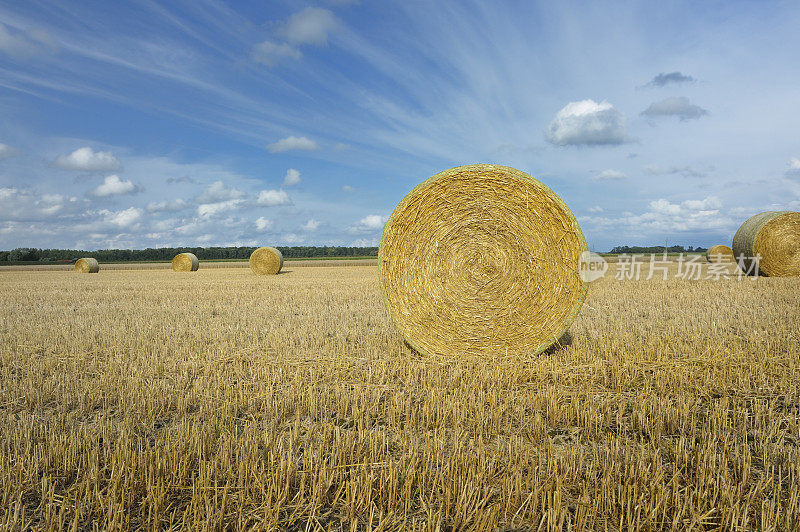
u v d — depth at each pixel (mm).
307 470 3646
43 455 3850
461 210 7516
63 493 3482
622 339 7883
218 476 3625
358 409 5035
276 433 4492
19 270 43688
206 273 31234
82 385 5926
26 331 9461
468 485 3338
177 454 3816
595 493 3309
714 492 3303
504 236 7418
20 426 4641
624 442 4270
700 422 4695
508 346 7430
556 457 3885
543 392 5551
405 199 7520
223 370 6590
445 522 3111
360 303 13281
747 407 5094
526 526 3057
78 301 14836
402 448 4047
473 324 7480
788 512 3016
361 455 3947
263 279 23531
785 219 18516
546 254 7293
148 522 3070
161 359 7145
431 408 4816
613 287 16188
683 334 8234
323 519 3188
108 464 3832
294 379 5969
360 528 3080
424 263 7570
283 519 3182
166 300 14766
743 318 9570
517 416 4848
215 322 10383
